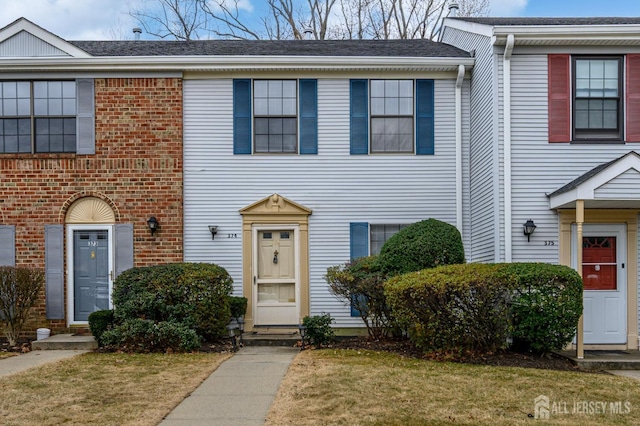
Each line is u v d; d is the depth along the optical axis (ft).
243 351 31.14
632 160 28.68
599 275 32.71
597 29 31.60
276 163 37.42
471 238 37.52
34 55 36.55
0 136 36.76
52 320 36.04
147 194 36.73
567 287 27.84
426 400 20.17
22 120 36.78
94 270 36.55
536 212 32.50
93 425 17.69
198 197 37.14
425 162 37.73
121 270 36.35
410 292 27.50
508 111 32.42
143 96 36.91
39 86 36.86
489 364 26.55
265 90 37.83
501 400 20.38
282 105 37.81
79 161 36.50
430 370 24.75
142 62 36.24
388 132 37.93
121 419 18.26
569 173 32.60
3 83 36.76
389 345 30.91
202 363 26.96
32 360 28.43
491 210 33.24
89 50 39.32
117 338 30.71
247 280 36.99
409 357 27.89
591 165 32.60
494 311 27.48
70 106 36.94
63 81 36.91
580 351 28.50
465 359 27.17
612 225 32.73
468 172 37.93
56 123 36.91
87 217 36.63
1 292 32.83
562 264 32.22
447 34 46.06
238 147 37.29
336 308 37.19
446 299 27.25
